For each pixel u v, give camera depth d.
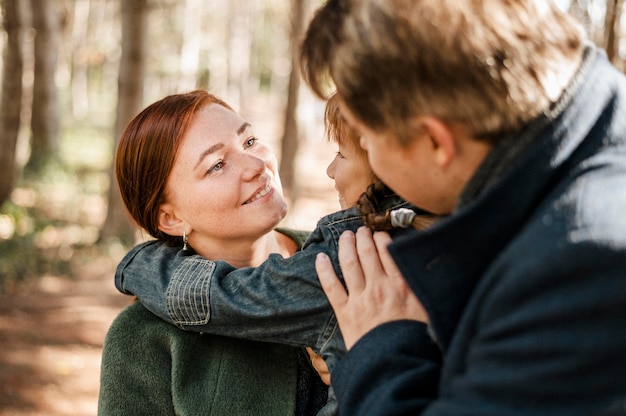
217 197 1.36
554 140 0.79
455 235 0.84
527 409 0.71
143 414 1.36
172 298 1.30
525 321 0.71
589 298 0.69
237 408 1.32
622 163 0.77
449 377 0.82
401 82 0.80
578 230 0.71
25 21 9.71
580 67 0.82
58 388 5.46
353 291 1.07
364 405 0.93
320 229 1.21
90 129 21.08
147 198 1.41
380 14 0.81
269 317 1.19
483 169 0.82
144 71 8.48
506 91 0.78
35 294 7.52
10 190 9.88
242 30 26.12
